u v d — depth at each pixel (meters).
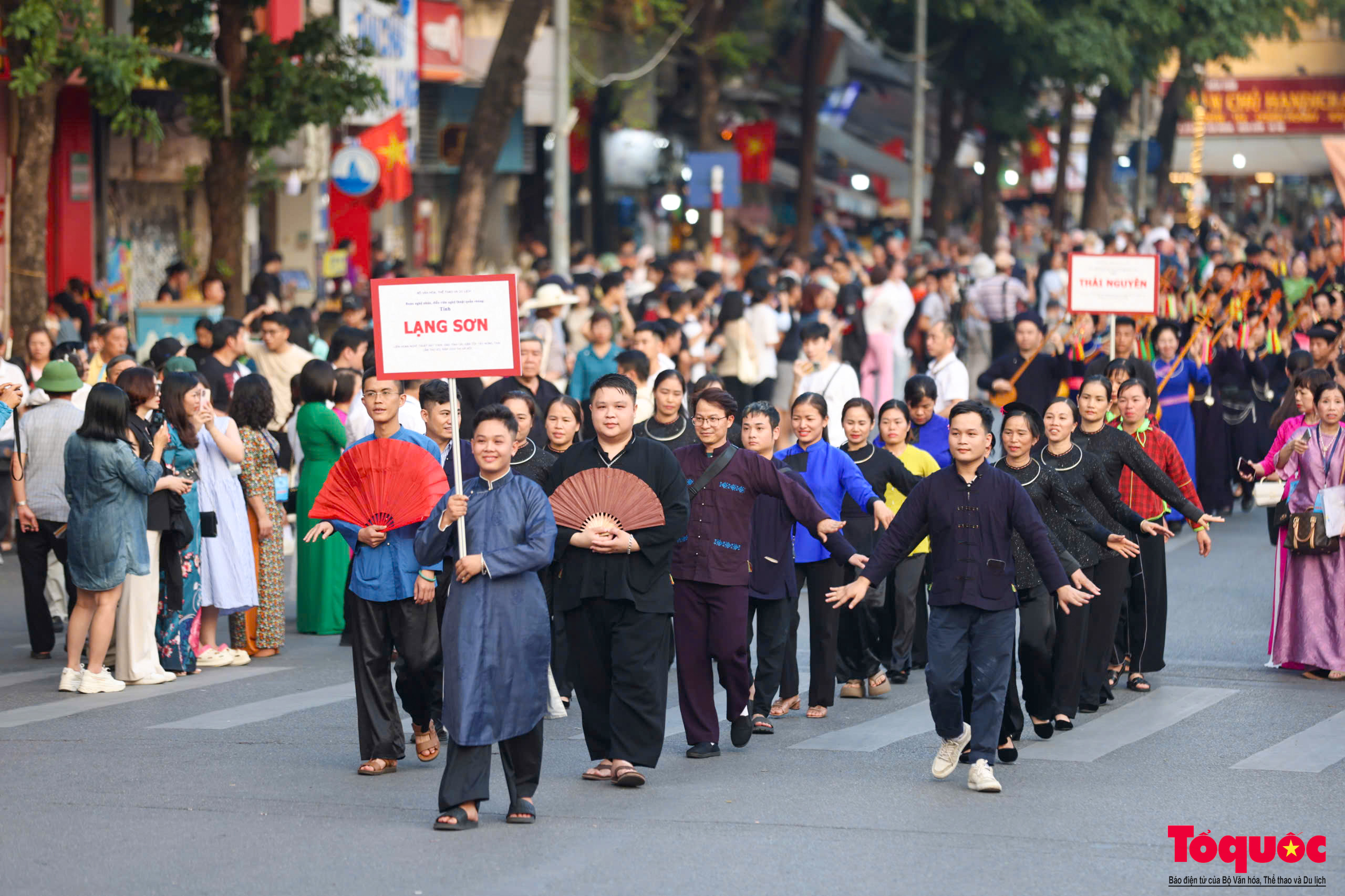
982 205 143.88
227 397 43.81
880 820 26.84
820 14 121.62
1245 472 42.06
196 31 65.44
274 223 94.94
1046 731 32.72
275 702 36.31
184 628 39.25
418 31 101.81
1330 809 27.56
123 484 36.97
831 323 65.69
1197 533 36.12
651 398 44.50
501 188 121.19
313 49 66.38
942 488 29.36
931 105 157.50
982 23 131.50
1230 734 33.22
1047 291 96.81
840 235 124.25
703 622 31.25
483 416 27.25
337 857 24.86
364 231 88.75
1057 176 157.50
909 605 38.44
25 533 41.03
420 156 112.62
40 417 40.97
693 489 31.33
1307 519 38.53
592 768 30.55
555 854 24.98
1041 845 25.44
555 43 75.12
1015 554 31.83
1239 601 48.62
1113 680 37.75
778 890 23.19
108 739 32.75
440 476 30.09
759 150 126.69
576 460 30.03
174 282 73.75
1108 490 34.56
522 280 72.12
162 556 38.69
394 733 30.14
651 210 132.38
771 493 31.34
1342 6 168.50
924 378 42.41
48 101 56.69
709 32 114.31
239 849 25.25
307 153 86.31
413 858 24.83
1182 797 28.31
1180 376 55.03
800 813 27.27
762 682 33.81
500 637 26.42
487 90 77.50
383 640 30.03
